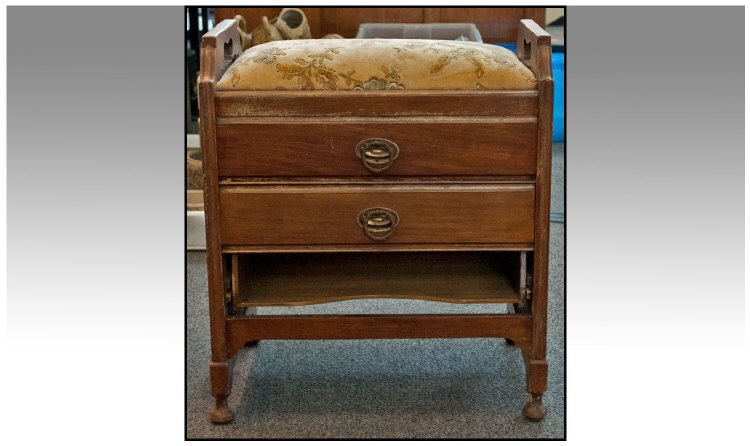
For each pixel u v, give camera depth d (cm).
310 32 255
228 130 176
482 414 200
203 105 174
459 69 175
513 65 177
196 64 264
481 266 206
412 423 197
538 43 177
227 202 180
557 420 198
